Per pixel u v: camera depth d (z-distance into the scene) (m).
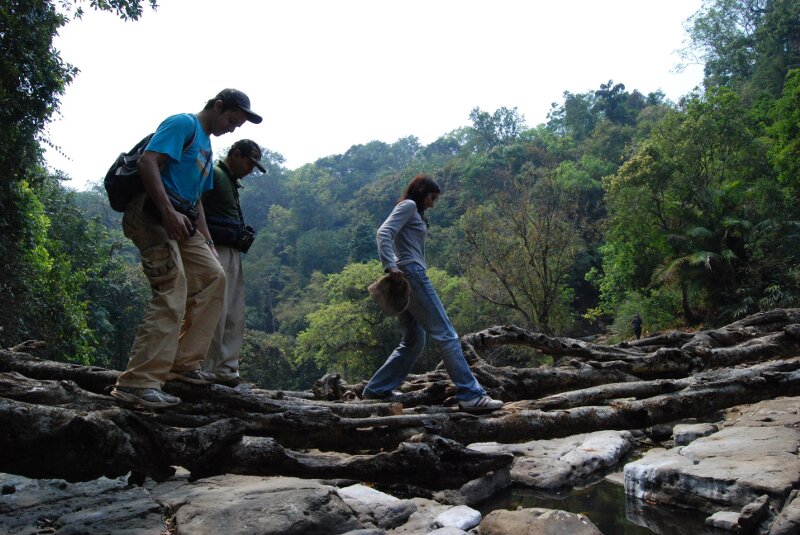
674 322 21.50
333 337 33.16
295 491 3.44
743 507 3.29
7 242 12.19
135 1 10.28
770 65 37.94
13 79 10.13
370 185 89.62
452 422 3.88
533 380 5.14
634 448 5.59
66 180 22.22
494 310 27.06
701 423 6.02
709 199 20.88
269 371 39.81
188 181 3.29
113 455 2.71
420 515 3.76
